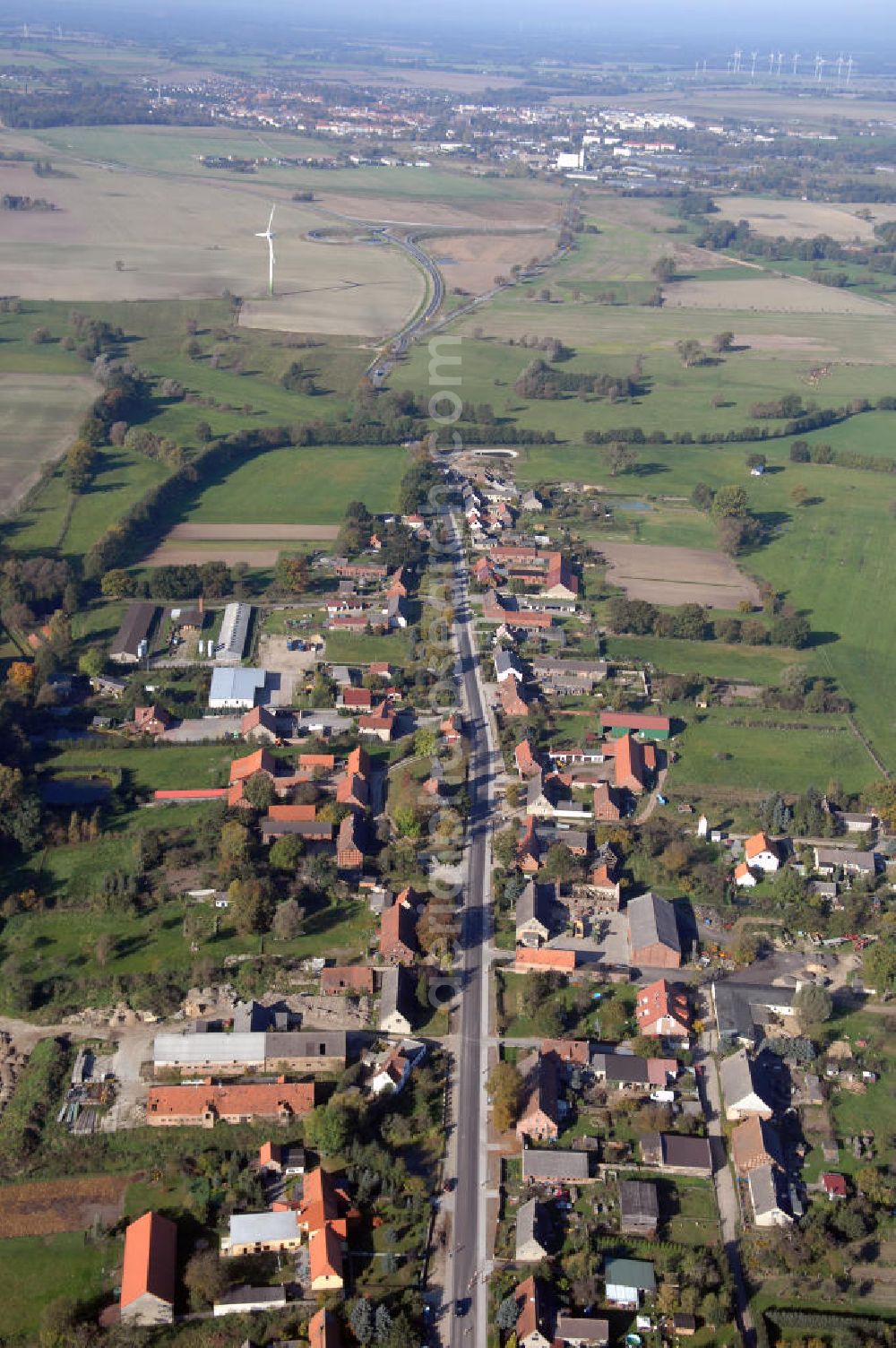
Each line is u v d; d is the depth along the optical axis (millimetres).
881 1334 154500
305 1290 159375
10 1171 175125
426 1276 161625
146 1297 152500
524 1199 172750
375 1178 171750
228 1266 162250
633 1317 157625
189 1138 180625
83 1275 160625
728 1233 169250
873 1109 189500
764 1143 177125
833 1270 163500
